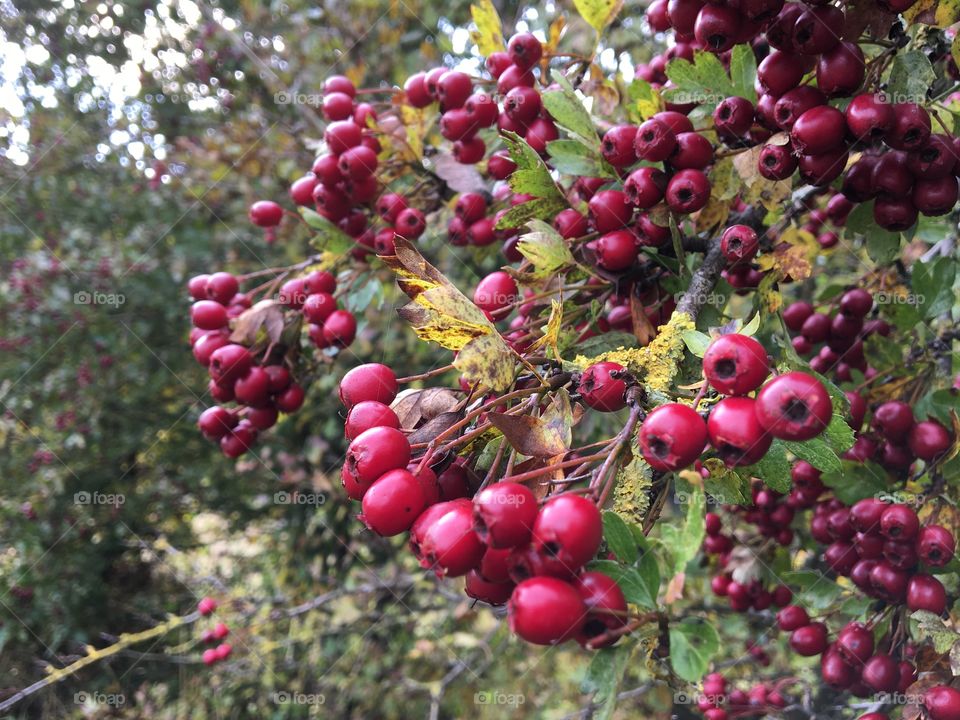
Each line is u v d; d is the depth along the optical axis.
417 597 0.54
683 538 0.11
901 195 0.16
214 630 0.50
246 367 0.23
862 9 0.15
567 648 0.46
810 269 0.16
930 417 0.20
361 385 0.14
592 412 0.27
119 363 0.61
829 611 0.20
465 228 0.24
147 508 0.63
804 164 0.16
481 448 0.14
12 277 0.60
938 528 0.17
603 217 0.17
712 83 0.18
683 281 0.17
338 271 0.26
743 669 0.35
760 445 0.11
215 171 0.55
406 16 0.54
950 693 0.15
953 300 0.19
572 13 0.44
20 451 0.60
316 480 0.54
